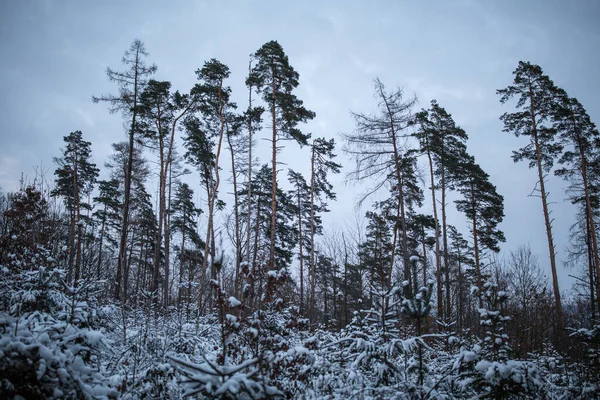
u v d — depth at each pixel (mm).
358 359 5883
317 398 5844
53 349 4312
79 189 27672
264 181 27375
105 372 6441
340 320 17422
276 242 27609
